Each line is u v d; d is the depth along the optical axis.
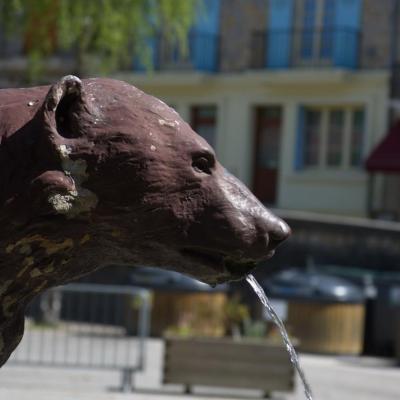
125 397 11.36
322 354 16.30
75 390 11.56
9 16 18.73
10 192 3.68
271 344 12.02
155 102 3.86
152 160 3.75
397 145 25.00
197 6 23.83
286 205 27.08
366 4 26.38
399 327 16.33
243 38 27.97
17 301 3.90
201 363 11.98
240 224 3.82
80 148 3.71
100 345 14.14
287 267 20.05
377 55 26.22
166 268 3.96
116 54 19.88
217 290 16.30
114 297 15.35
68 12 18.41
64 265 3.88
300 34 27.14
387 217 25.47
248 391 12.64
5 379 11.99
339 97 26.52
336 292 16.34
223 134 28.12
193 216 3.81
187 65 28.38
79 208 3.73
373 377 14.17
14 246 3.74
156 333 16.41
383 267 20.30
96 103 3.78
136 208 3.77
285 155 27.16
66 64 26.69
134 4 18.91
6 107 3.78
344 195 26.27
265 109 27.89
